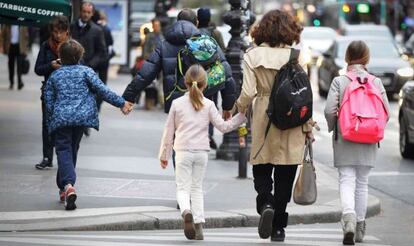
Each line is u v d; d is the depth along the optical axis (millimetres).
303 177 21469
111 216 24078
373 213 28000
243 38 35750
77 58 25188
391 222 26859
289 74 20969
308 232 24219
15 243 20922
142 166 33188
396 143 45844
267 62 21062
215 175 32094
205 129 22406
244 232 23922
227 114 24750
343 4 145750
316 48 100312
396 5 146125
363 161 22281
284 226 22141
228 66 25406
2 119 46312
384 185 33906
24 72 65188
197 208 22266
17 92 61312
